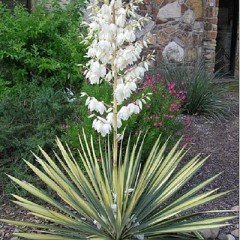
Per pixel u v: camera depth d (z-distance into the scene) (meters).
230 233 3.57
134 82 2.75
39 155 4.25
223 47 8.73
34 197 3.93
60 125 4.44
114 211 2.87
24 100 4.70
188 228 2.72
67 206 3.79
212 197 2.88
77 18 5.90
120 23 2.64
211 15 7.71
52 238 2.71
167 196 3.03
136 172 3.21
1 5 5.94
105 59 2.71
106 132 2.83
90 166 3.30
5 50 5.35
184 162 4.77
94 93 4.21
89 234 2.85
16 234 2.70
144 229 2.86
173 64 7.16
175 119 4.91
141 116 4.24
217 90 6.79
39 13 5.72
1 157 4.30
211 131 5.86
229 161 4.98
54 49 5.63
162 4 7.51
